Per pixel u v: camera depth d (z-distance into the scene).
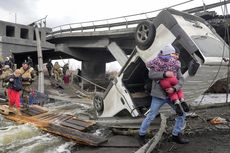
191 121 9.48
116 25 25.95
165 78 6.32
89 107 13.93
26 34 41.00
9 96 10.57
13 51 38.75
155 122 8.23
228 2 11.25
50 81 26.05
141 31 8.47
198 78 7.82
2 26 38.53
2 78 13.91
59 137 8.02
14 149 7.15
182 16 8.29
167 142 7.35
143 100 8.84
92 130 8.55
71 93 21.34
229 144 7.21
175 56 6.47
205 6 15.60
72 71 29.25
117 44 27.42
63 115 9.82
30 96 13.18
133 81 9.05
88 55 35.25
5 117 10.34
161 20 8.02
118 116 9.16
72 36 30.89
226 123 9.20
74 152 6.81
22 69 12.53
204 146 7.08
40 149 7.09
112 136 7.87
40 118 9.71
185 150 6.81
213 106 12.48
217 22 13.76
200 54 7.43
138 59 8.69
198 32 8.05
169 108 8.23
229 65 8.34
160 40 8.04
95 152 6.71
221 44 8.58
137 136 7.59
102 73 36.94
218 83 18.56
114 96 9.21
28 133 8.34
